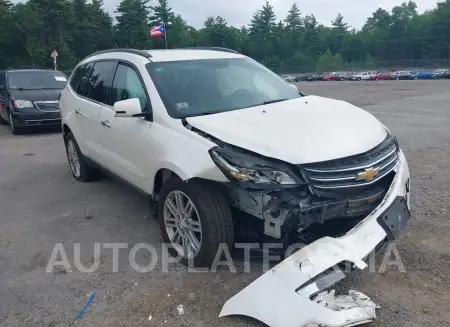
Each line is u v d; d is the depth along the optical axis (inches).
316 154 136.0
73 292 149.1
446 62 2805.1
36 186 267.7
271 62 3971.5
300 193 133.0
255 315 122.3
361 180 139.0
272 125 152.0
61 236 192.5
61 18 3388.3
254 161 135.5
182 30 3941.9
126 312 137.0
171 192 160.7
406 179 156.8
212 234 146.9
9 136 464.4
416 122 452.1
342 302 121.5
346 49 4298.7
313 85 1603.1
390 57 3929.6
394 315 129.0
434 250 164.6
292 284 120.4
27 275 161.2
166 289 147.8
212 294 143.6
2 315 138.2
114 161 205.3
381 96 806.5
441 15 3484.3
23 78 502.0
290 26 4424.2
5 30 3120.1
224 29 4215.1
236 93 187.3
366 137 150.1
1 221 212.8
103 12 3759.8
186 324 129.9
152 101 175.9
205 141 148.9
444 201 211.8
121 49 219.0
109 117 203.9
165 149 161.5
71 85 261.7
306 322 113.8
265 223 140.2
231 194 147.6
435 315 128.6
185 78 186.9
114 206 225.6
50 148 385.4
